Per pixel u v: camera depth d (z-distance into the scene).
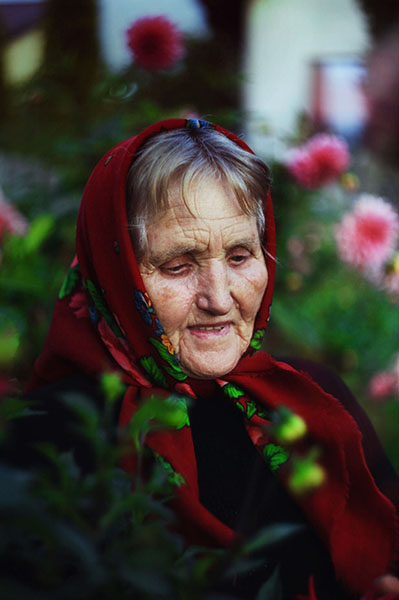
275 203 4.07
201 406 1.96
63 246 3.44
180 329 1.85
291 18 9.36
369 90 8.96
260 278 1.89
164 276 1.82
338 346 4.50
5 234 3.11
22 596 0.71
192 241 1.77
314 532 1.88
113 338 1.90
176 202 1.76
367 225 4.03
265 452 1.88
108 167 1.85
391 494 2.10
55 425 1.77
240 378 1.95
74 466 0.93
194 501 1.68
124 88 3.88
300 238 4.21
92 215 1.86
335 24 9.56
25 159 3.87
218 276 1.80
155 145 1.80
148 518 1.01
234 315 1.88
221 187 1.78
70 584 0.74
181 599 0.81
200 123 1.87
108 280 1.84
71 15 6.51
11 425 1.74
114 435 1.65
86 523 0.84
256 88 9.17
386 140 8.47
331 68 9.66
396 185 7.89
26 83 4.14
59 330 2.01
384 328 4.70
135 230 1.78
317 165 3.88
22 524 0.69
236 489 1.87
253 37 9.00
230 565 0.91
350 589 1.87
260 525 1.82
